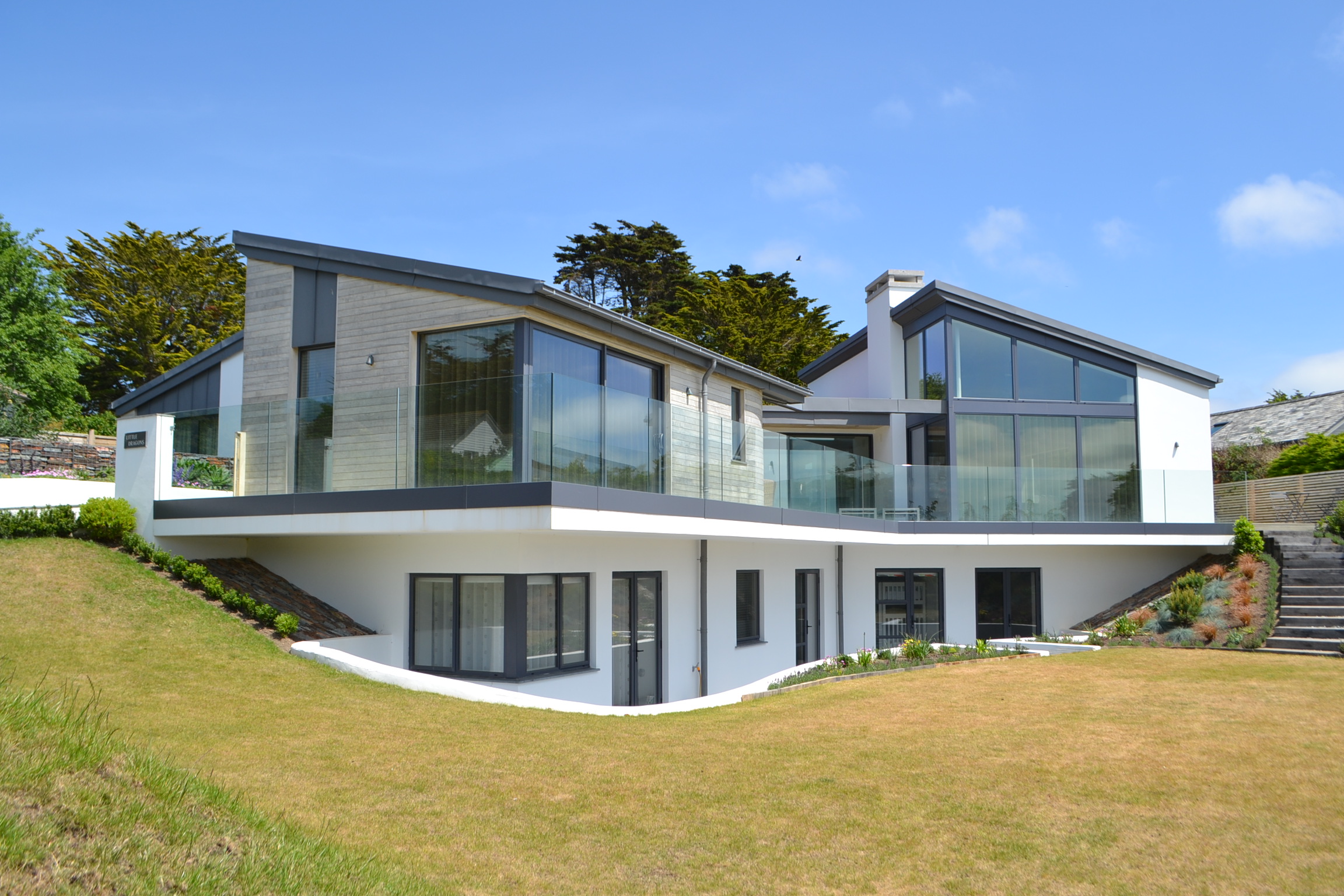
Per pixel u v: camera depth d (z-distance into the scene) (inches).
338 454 476.1
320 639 472.7
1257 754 336.8
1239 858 237.9
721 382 697.0
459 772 296.7
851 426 957.8
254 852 187.9
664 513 485.1
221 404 704.4
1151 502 869.8
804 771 319.6
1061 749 350.9
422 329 517.7
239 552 558.9
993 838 254.7
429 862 221.0
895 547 852.6
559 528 406.3
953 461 890.7
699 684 618.2
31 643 391.9
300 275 568.7
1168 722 396.5
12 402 840.9
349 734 331.3
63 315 1250.0
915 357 981.2
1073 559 875.4
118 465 542.0
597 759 327.3
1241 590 749.3
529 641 479.5
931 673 569.6
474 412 432.1
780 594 735.1
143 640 419.2
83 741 203.3
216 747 299.4
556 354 515.8
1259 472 1200.2
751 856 239.9
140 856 168.7
